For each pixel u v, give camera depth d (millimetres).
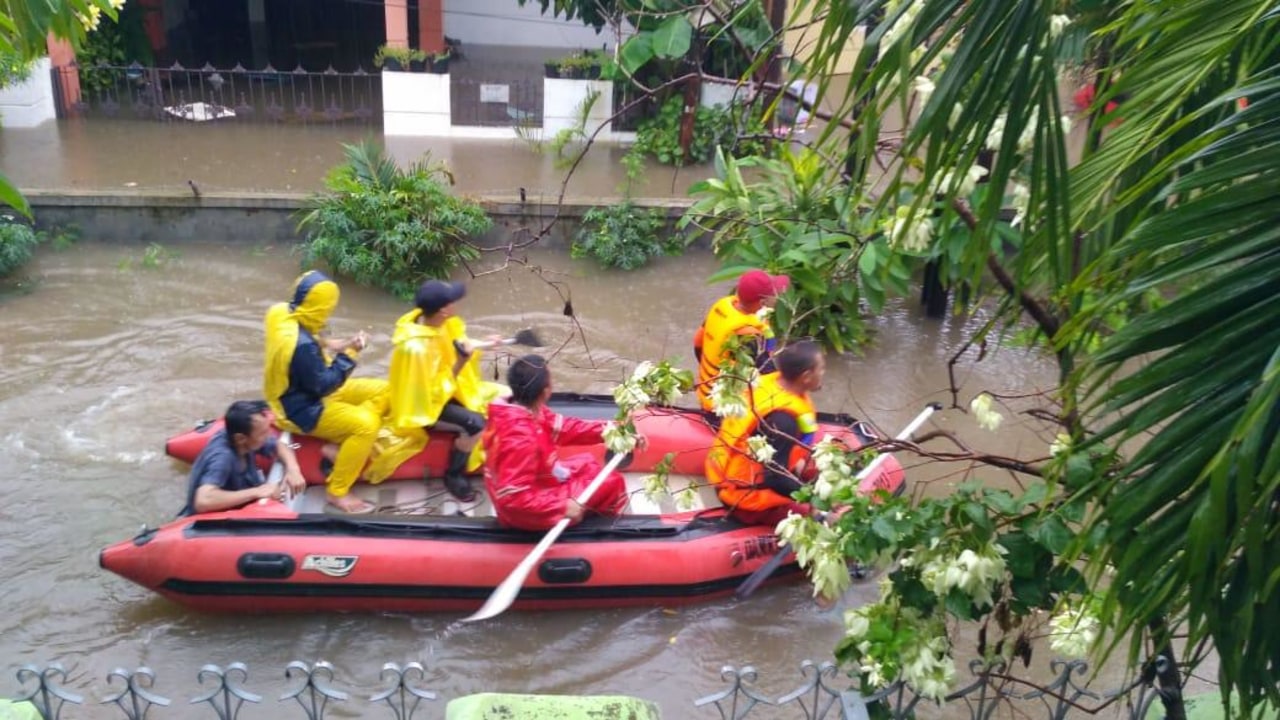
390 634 4980
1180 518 1688
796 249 7215
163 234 9492
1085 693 3035
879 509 2754
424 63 11977
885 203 2002
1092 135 2521
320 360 5367
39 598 5074
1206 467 1626
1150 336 1702
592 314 8688
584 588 5055
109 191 9359
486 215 9539
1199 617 1648
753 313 5734
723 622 5176
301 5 16250
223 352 7699
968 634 5055
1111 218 2344
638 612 5203
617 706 2859
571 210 9633
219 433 5223
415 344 5457
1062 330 1971
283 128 12102
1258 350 1609
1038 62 1971
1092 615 2750
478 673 4801
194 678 4645
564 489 5094
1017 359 8109
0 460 6176
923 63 1928
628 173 10453
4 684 4543
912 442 3156
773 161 7723
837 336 7770
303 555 4859
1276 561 1669
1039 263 2520
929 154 1934
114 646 4812
